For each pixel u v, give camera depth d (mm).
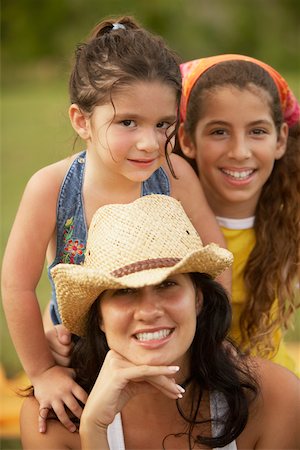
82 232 4215
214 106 4645
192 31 22609
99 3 23438
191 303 3477
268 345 4934
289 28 23438
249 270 4961
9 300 4141
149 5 22594
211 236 4516
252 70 4719
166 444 3805
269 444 3822
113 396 3465
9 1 23656
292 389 3848
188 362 3750
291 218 4973
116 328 3461
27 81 22109
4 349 6820
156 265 3420
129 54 3826
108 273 3453
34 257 4191
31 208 4191
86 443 3529
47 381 3984
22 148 15031
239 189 4711
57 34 23578
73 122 4105
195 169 4902
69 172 4234
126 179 4141
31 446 3842
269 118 4691
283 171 4969
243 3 23312
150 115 3809
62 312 3678
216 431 3760
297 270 5027
